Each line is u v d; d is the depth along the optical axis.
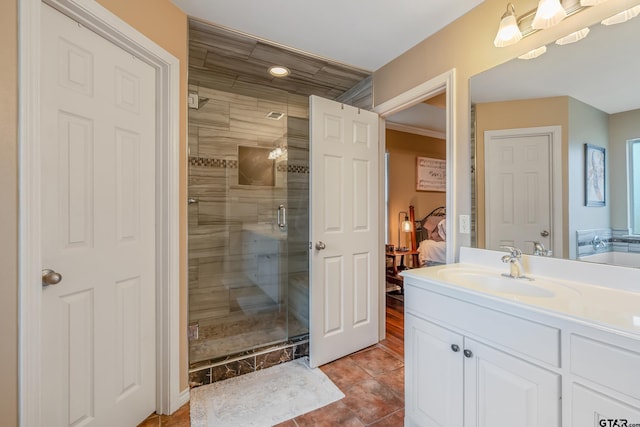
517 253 1.41
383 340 2.57
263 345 2.25
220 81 2.58
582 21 1.27
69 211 1.20
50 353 1.14
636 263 1.16
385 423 1.56
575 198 1.31
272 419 1.59
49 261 1.13
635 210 1.16
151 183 1.58
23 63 0.98
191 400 1.75
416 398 1.45
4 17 0.94
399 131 4.32
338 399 1.76
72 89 1.20
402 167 4.35
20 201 0.98
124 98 1.42
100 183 1.32
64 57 1.17
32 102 1.00
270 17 1.75
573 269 1.31
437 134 4.46
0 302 0.94
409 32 1.90
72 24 1.20
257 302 2.81
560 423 0.94
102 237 1.33
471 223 1.69
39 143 1.03
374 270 2.46
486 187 1.62
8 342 0.96
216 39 1.97
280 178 2.90
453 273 1.50
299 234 2.61
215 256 2.68
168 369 1.62
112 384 1.38
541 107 1.41
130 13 1.36
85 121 1.25
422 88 2.00
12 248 0.97
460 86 1.74
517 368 1.04
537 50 1.41
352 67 2.36
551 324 0.95
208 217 2.65
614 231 1.21
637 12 1.13
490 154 1.61
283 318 2.68
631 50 1.15
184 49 1.70
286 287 2.68
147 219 1.56
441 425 1.32
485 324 1.14
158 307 1.61
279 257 2.79
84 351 1.26
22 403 0.99
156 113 1.59
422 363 1.42
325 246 2.17
